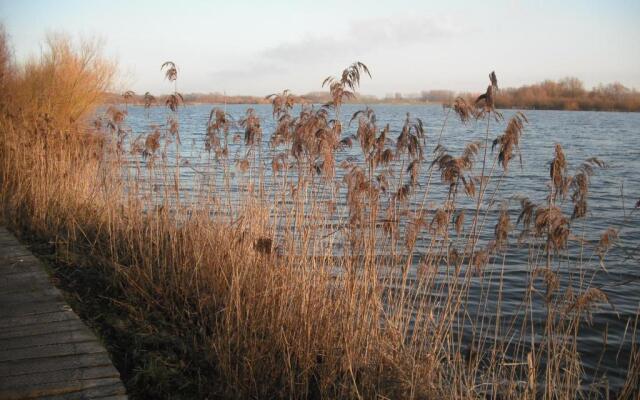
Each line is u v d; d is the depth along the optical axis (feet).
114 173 36.70
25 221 36.88
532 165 84.23
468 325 26.76
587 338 25.96
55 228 34.01
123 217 33.35
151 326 22.07
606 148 118.93
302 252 21.79
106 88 62.08
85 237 33.53
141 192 35.37
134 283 25.02
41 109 56.34
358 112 21.33
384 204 25.40
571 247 38.65
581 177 18.94
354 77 21.08
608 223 46.65
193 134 95.96
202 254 26.11
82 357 17.63
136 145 34.99
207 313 23.90
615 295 30.27
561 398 18.01
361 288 20.16
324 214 23.61
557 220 18.20
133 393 17.26
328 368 19.07
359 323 19.77
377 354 19.35
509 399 18.24
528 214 19.34
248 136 27.04
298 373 19.39
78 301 23.62
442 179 20.04
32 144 42.34
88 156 42.19
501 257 36.22
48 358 17.51
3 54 59.77
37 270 26.32
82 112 59.31
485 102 18.71
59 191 37.86
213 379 19.10
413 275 29.78
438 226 20.62
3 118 51.39
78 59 60.18
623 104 267.18
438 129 148.25
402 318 20.97
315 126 21.61
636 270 33.88
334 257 23.66
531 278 20.02
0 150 48.32
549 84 266.98
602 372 22.91
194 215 29.19
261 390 18.69
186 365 19.62
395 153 21.47
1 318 20.61
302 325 20.15
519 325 26.99
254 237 25.07
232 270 23.09
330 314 20.12
